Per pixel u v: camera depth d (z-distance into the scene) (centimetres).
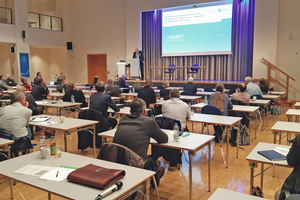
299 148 182
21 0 1223
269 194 285
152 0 1241
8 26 1184
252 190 203
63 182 172
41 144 239
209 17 1143
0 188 306
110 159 214
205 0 1123
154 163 250
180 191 293
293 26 977
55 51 1573
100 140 420
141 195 200
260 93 666
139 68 1198
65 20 1485
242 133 470
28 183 172
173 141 271
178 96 380
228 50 1120
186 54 1212
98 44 1442
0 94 806
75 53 1511
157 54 1297
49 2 1538
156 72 1308
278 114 760
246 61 1102
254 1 1060
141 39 1312
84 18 1461
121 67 1240
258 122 665
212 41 1148
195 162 389
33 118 379
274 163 204
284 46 999
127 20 1317
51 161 212
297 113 408
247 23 1082
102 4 1408
